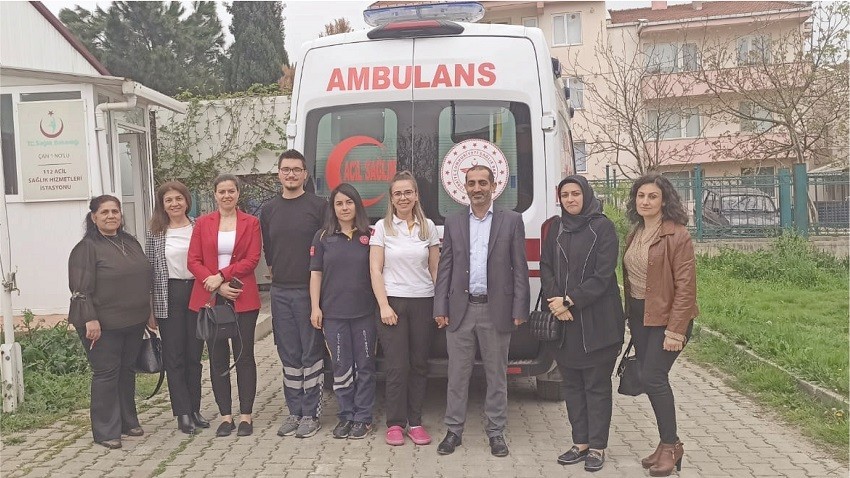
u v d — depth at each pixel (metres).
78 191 9.13
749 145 26.05
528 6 33.03
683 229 4.75
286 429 5.76
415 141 5.79
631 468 5.00
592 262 4.91
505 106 5.72
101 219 5.42
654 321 4.73
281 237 5.66
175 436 5.76
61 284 9.22
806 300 11.48
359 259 5.54
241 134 13.16
